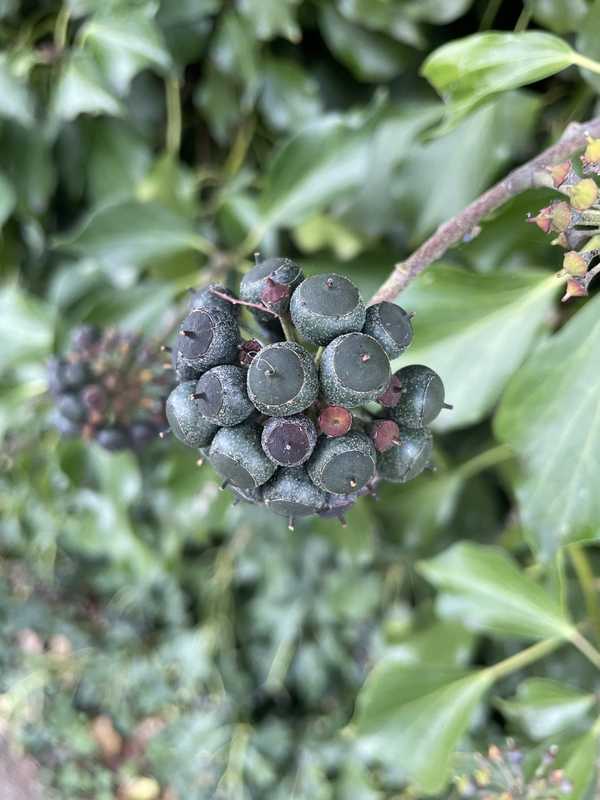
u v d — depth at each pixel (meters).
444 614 0.19
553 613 0.18
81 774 0.35
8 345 0.21
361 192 0.18
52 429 0.23
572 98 0.16
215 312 0.10
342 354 0.09
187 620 0.35
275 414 0.09
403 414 0.10
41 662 0.36
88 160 0.21
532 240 0.15
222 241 0.20
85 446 0.21
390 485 0.22
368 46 0.18
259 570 0.30
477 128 0.17
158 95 0.20
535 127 0.17
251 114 0.20
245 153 0.21
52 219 0.23
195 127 0.21
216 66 0.19
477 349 0.15
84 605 0.37
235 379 0.09
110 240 0.19
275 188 0.18
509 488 0.21
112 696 0.35
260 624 0.32
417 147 0.17
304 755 0.31
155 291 0.20
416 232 0.18
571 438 0.14
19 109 0.19
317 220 0.20
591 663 0.23
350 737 0.28
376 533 0.24
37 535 0.32
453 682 0.18
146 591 0.34
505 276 0.15
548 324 0.16
